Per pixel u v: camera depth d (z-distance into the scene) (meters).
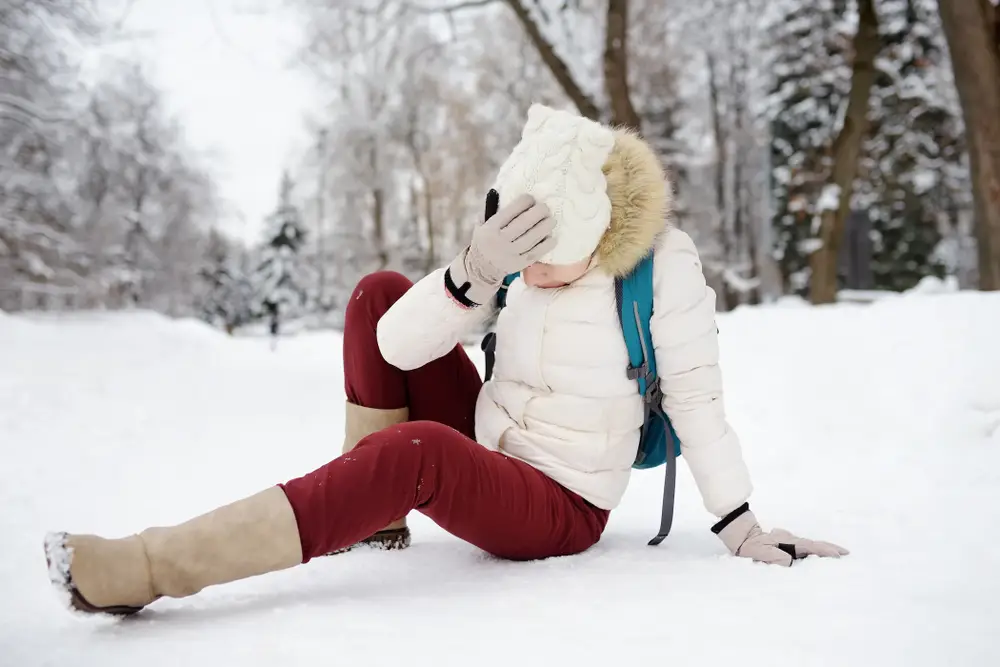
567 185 1.83
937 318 4.59
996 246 8.91
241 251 40.00
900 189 20.89
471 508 1.79
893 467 3.17
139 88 25.59
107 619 1.45
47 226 17.83
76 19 13.16
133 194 25.38
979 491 2.62
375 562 1.96
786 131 21.19
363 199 30.08
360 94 26.97
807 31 18.89
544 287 2.04
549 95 23.02
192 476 3.71
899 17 17.56
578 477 1.97
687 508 2.86
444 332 1.95
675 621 1.37
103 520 2.74
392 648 1.25
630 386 2.01
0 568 2.06
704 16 18.22
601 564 1.87
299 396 7.54
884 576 1.62
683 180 23.95
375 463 1.64
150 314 15.65
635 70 21.83
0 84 15.88
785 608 1.42
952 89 17.78
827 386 4.35
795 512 2.49
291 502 1.55
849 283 19.06
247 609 1.52
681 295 1.97
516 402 2.03
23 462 3.92
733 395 4.69
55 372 7.50
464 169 29.33
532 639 1.29
